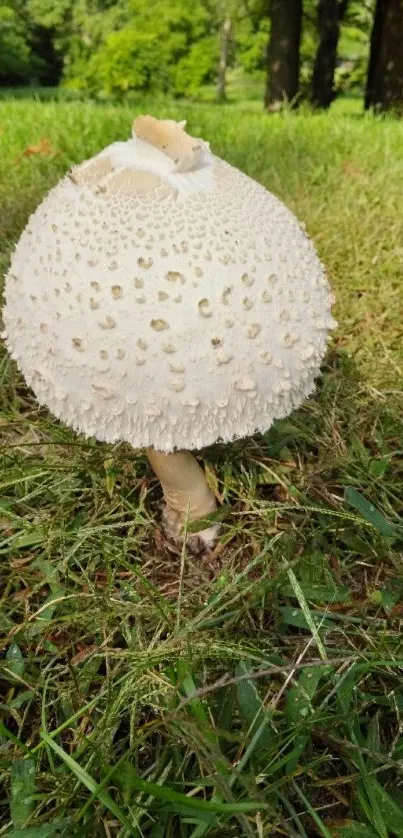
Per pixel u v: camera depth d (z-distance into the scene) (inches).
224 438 6.9
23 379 11.3
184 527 8.0
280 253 6.6
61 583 8.1
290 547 8.1
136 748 6.3
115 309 6.2
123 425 6.8
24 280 6.7
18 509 9.0
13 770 6.1
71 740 6.7
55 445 9.9
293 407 7.4
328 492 9.3
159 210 6.3
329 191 17.7
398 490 9.2
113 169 6.7
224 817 5.6
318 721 6.2
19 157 20.2
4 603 7.8
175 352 6.2
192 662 6.5
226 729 6.3
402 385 11.1
